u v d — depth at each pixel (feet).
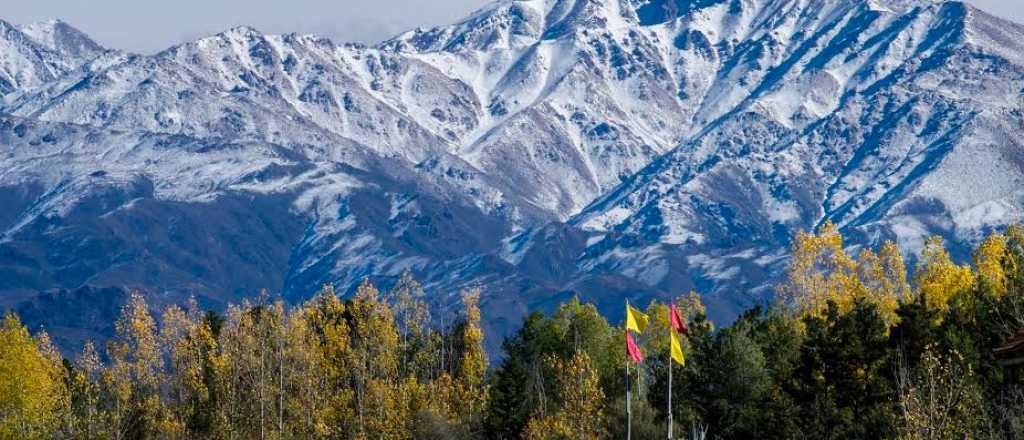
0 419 576.20
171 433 642.22
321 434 640.99
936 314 472.44
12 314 592.19
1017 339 398.42
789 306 610.65
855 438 439.22
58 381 627.05
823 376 475.72
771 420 479.82
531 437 557.74
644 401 579.89
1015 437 355.36
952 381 369.30
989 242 551.18
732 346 510.99
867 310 481.05
